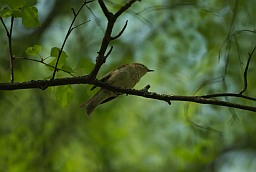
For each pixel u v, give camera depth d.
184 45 14.80
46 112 14.45
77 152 15.23
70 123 14.90
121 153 16.19
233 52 12.52
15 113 14.19
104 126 15.77
